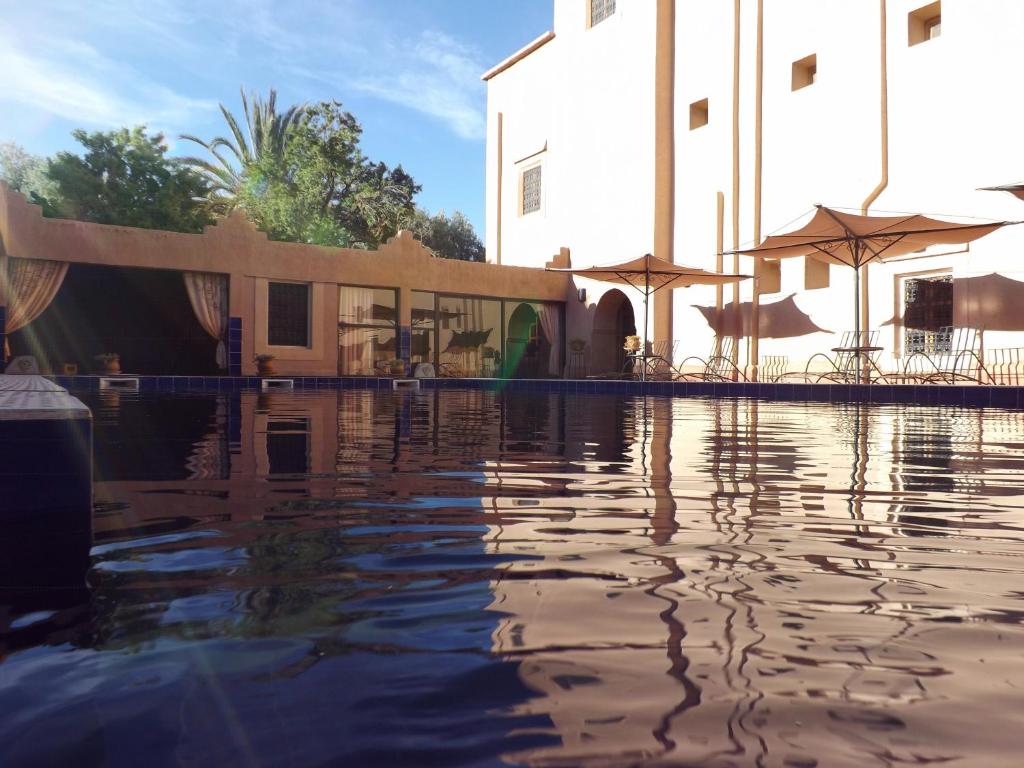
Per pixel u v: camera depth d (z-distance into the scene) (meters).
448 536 1.44
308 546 1.34
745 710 0.66
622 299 17.66
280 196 22.47
